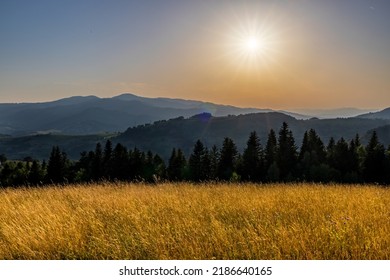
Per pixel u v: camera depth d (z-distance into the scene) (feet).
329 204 28.60
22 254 17.99
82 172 206.80
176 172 196.75
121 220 23.27
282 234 18.49
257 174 176.24
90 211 25.86
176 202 29.45
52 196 35.01
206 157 195.83
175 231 19.92
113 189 41.83
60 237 19.20
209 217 24.20
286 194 35.42
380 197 33.37
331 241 17.71
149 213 25.30
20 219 23.11
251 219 22.81
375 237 17.69
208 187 44.21
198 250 17.06
